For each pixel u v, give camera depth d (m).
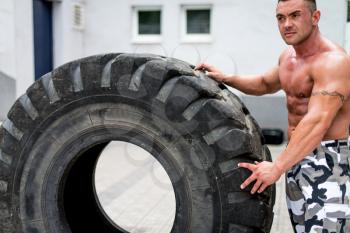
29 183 2.74
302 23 2.53
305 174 2.67
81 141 2.67
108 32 9.65
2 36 8.59
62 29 9.40
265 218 2.54
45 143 2.70
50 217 2.74
